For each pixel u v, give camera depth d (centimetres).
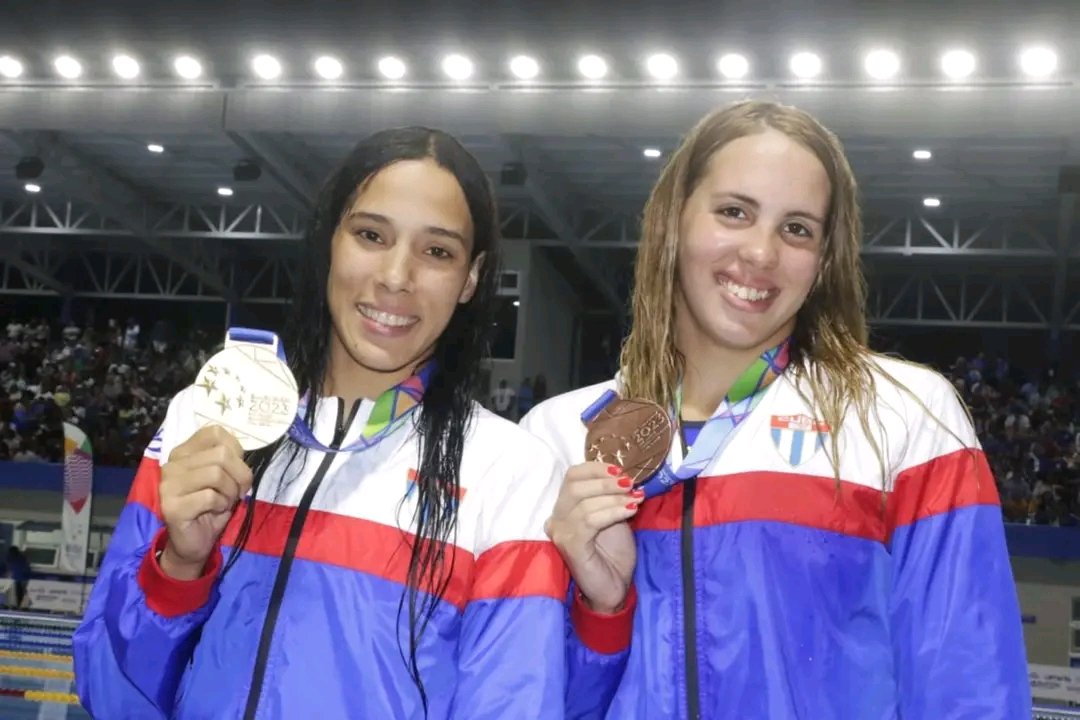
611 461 196
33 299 1833
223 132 1091
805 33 895
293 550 185
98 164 1321
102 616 187
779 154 198
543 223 1525
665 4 906
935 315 1656
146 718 180
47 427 1488
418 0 942
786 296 198
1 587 1125
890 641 185
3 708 747
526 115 992
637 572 197
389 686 175
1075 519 1234
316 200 206
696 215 202
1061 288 1416
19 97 1082
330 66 1011
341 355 205
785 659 181
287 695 174
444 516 186
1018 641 179
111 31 1000
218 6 969
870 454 192
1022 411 1499
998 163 1099
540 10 933
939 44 879
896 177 1181
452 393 199
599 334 1778
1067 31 848
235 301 1677
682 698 184
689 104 957
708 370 210
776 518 190
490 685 177
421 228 192
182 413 202
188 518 173
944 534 184
